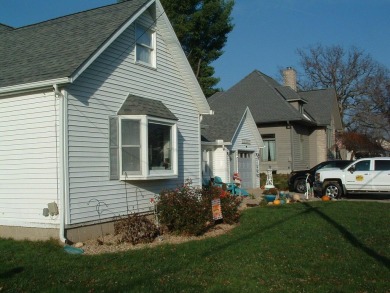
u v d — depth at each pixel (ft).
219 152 75.31
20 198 35.45
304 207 55.26
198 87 51.55
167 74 48.34
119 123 39.34
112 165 38.52
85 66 34.42
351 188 67.87
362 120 156.76
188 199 38.37
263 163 101.50
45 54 38.19
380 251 29.73
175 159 44.50
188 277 23.84
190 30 108.58
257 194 74.43
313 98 123.34
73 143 34.42
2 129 36.40
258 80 112.98
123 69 41.11
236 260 27.63
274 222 42.98
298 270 25.14
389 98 149.18
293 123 101.09
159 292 21.27
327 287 21.85
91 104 36.68
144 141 39.88
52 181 33.83
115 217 38.40
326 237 34.86
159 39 47.39
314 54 185.78
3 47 43.91
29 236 34.86
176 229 37.40
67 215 33.58
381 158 67.21
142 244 33.86
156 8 45.44
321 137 114.01
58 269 26.07
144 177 39.70
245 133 84.33
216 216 39.91
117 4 45.24
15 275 24.81
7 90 34.42
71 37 40.29
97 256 29.55
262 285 22.34
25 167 35.19
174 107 49.26
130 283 22.85
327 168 75.00
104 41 36.94
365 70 176.76
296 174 81.05
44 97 34.35
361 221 42.98
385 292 21.09
